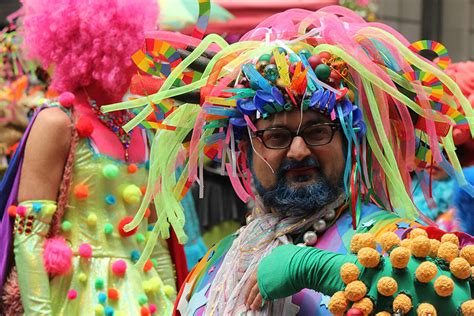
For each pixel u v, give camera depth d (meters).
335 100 3.06
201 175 3.43
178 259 4.91
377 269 2.70
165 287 4.77
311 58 3.11
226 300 3.14
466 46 10.18
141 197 4.70
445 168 3.37
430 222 3.17
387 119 3.12
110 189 4.59
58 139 4.47
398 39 3.22
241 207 7.34
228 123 3.31
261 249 3.15
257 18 7.04
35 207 4.43
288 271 2.80
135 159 4.70
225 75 3.27
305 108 3.06
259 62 3.14
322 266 2.76
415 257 2.71
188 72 3.38
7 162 6.37
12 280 4.52
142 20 4.62
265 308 2.96
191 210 5.99
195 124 3.33
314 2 6.89
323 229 3.12
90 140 4.56
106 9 4.57
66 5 4.61
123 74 4.62
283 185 3.11
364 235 2.78
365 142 3.14
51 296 4.49
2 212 4.57
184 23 5.76
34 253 4.43
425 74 3.15
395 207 3.16
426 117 3.13
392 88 3.07
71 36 4.62
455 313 2.62
